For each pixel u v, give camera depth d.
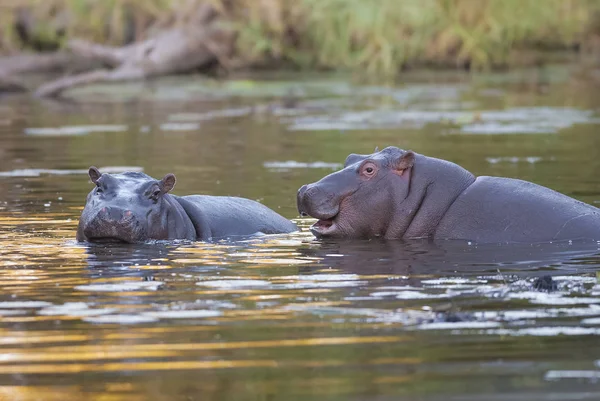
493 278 13.37
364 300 12.13
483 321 11.09
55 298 12.38
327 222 17.39
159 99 44.81
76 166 26.23
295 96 45.41
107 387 9.16
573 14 64.69
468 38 57.50
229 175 24.55
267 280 13.37
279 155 28.11
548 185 21.86
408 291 12.59
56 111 40.66
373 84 50.41
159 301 12.18
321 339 10.49
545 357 9.83
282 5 54.66
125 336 10.68
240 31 53.72
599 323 10.94
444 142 30.59
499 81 52.00
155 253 15.45
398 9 55.34
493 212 16.72
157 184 16.77
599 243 15.97
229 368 9.62
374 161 17.20
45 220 18.80
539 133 32.78
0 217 19.14
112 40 55.00
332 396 8.84
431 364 9.66
